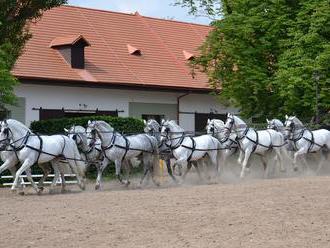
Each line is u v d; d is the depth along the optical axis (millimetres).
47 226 14383
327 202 17547
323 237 13125
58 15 39750
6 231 13875
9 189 23828
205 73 37062
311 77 30781
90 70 36438
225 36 33281
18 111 32906
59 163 22375
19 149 21125
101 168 23172
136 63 39438
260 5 32719
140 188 23125
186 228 14062
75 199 19156
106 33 40906
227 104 36781
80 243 12656
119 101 37000
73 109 35031
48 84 33906
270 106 34125
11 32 25297
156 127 25516
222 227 14148
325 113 32875
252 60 32812
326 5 30984
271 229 13914
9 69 25953
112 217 15477
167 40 43688
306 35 30984
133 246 12344
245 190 20641
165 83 38562
